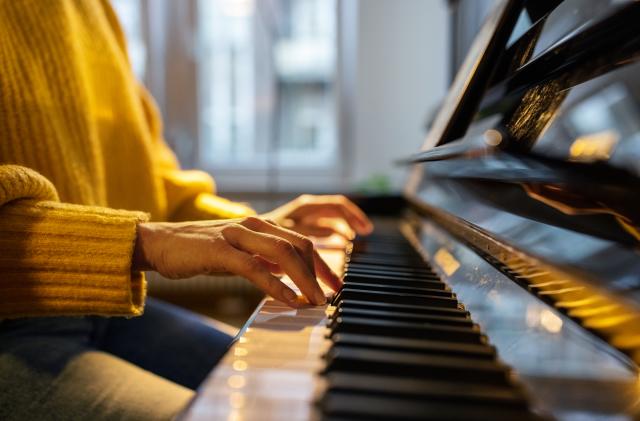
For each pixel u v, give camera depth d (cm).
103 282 52
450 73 153
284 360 32
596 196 38
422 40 223
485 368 30
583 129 43
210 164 254
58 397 55
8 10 74
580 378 30
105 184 96
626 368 29
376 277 54
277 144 253
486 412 26
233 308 224
